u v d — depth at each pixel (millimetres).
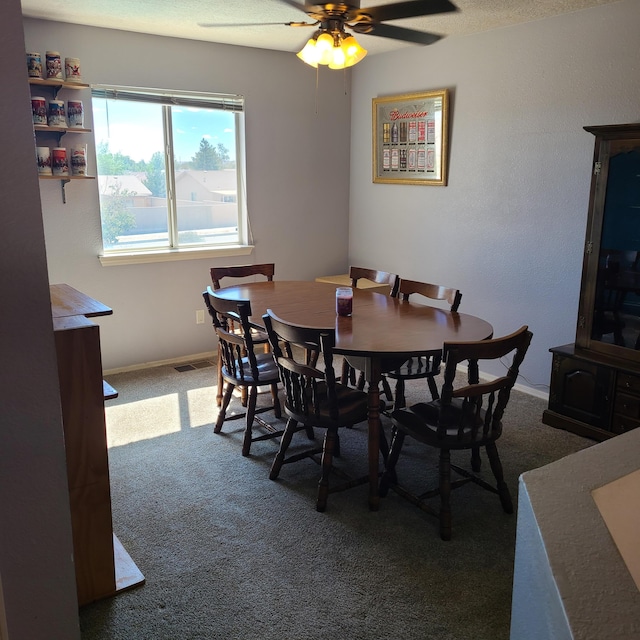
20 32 889
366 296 3465
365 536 2373
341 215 5238
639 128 2852
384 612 1954
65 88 3762
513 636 864
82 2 3254
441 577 2127
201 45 4223
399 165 4672
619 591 673
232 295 3439
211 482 2785
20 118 907
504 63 3834
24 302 958
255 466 2943
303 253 5078
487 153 4035
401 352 2393
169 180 4355
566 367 3295
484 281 4203
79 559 1942
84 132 3795
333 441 2547
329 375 2459
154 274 4352
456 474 2881
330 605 1986
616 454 943
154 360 4469
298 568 2176
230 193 4664
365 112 4938
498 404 2402
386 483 2641
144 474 2852
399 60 4559
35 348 983
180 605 1986
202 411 3615
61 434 1042
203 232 4594
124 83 3971
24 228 938
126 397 3824
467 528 2432
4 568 1030
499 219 4031
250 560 2219
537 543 763
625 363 3072
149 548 2287
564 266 3693
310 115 4863
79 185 3934
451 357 2199
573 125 3521
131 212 4246
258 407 3656
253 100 4547
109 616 1932
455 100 4188
